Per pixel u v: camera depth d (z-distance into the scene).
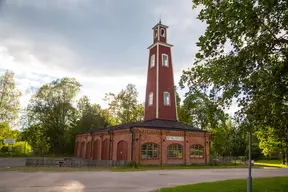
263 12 8.32
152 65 39.56
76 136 54.47
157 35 40.38
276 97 8.57
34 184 13.99
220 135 49.03
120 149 32.59
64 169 24.64
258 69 8.80
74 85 58.72
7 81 48.31
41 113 55.59
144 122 33.81
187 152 33.62
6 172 20.52
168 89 38.03
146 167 28.47
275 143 40.28
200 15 9.94
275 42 9.14
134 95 62.50
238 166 37.28
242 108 9.86
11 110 47.91
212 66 9.79
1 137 48.66
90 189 12.62
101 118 62.44
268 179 18.20
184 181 16.81
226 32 8.84
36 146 54.69
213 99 10.17
